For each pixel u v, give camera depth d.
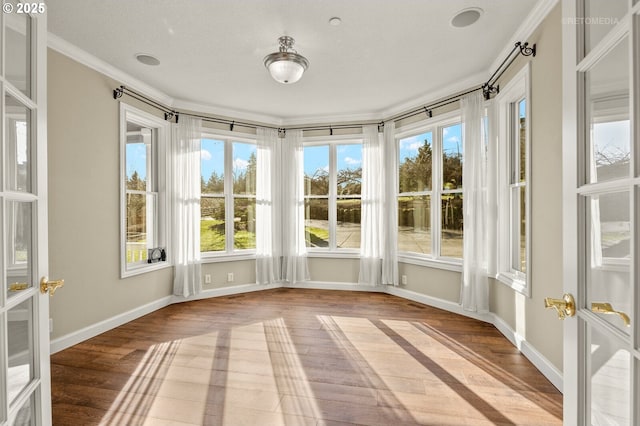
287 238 4.83
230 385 2.17
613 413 0.84
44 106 1.25
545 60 2.27
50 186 2.67
